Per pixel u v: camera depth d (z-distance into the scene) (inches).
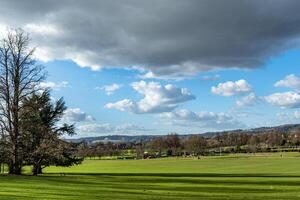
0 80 2127.2
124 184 1632.6
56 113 2554.1
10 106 2128.4
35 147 2268.7
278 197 1126.4
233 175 2704.2
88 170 3718.0
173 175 2677.2
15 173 2162.9
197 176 2551.7
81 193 1132.5
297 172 3093.0
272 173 2974.9
